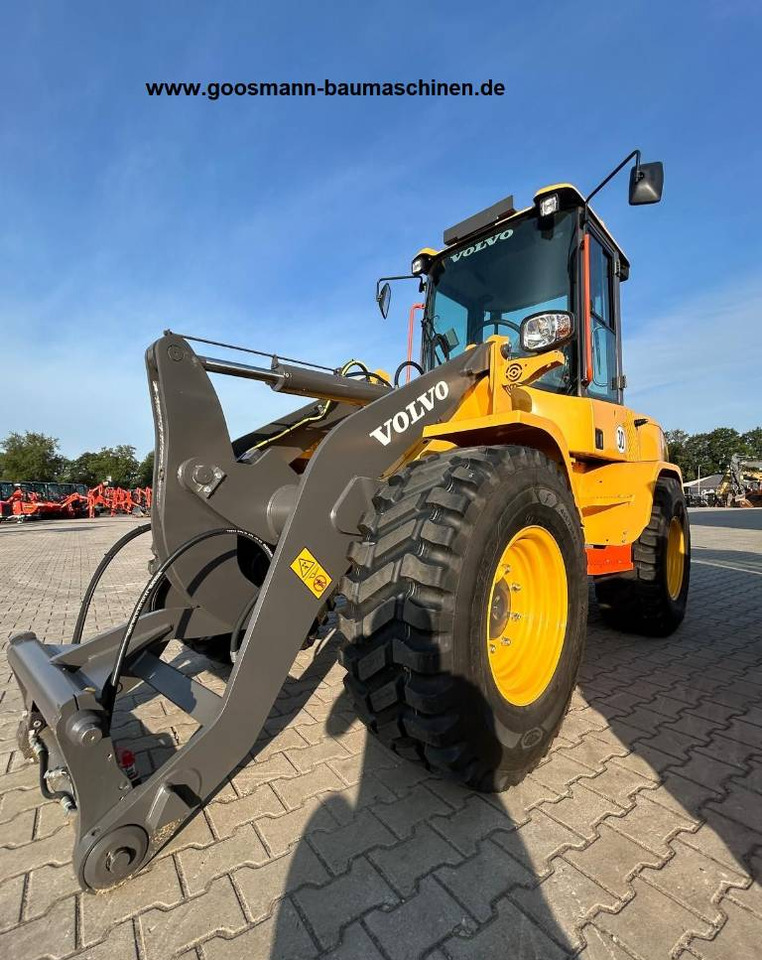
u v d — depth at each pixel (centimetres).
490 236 346
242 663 167
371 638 172
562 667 215
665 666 330
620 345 383
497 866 158
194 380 203
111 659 212
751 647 371
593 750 226
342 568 190
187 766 157
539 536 215
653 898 145
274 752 230
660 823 177
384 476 214
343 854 164
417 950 130
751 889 148
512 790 196
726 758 219
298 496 180
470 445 238
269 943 133
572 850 164
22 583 703
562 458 242
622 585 385
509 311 336
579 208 316
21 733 209
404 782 204
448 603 166
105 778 150
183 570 211
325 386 229
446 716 165
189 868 160
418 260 375
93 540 1406
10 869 165
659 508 380
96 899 149
